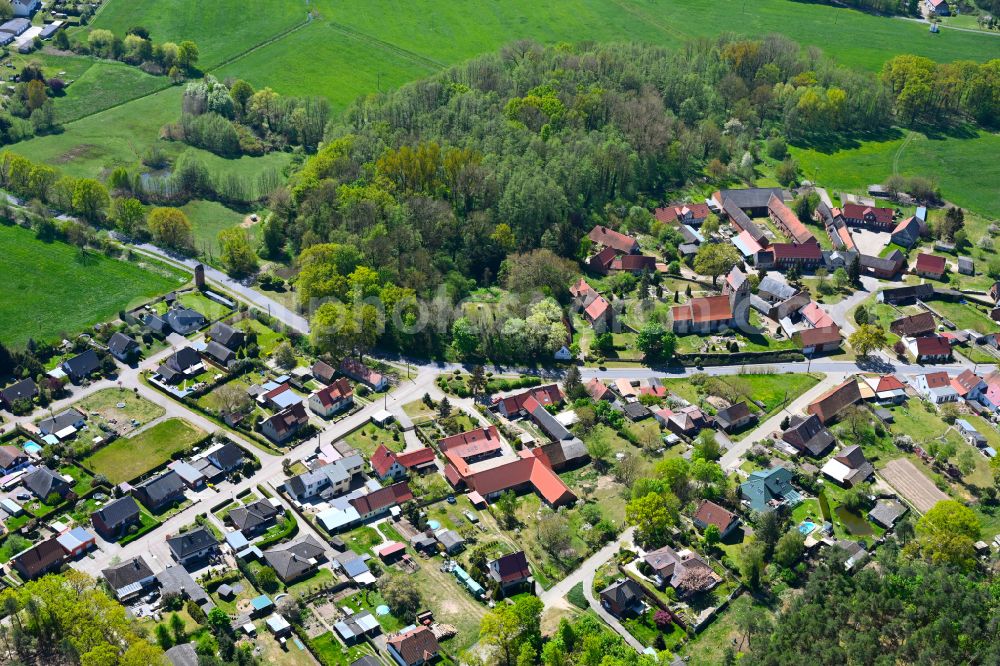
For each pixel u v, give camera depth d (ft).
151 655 643.86
